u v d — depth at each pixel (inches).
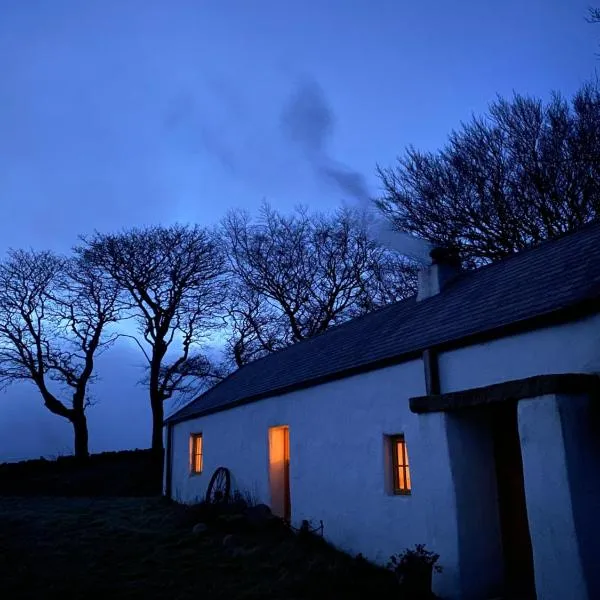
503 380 273.0
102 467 1071.6
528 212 814.5
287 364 565.6
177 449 741.3
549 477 207.8
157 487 928.9
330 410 403.9
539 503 211.2
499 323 277.1
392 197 959.0
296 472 440.8
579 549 194.5
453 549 256.1
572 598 194.9
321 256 1187.9
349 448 376.8
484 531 262.5
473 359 292.0
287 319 1176.8
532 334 261.3
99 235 1109.7
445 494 263.9
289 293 1181.1
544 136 813.2
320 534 396.2
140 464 1073.5
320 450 410.0
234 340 1157.7
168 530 477.1
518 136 835.4
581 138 778.8
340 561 341.7
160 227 1132.5
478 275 417.7
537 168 806.5
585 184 773.3
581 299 235.3
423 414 282.0
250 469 523.8
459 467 264.4
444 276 450.3
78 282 1101.7
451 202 879.1
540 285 299.1
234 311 1168.2
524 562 257.4
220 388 738.8
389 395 345.4
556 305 249.4
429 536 271.9
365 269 1151.0
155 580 313.6
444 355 310.8
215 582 307.7
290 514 469.7
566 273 291.9
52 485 959.0
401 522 316.8
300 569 331.0
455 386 300.8
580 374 217.3
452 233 875.4
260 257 1194.6
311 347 574.6
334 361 435.5
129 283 1106.1
